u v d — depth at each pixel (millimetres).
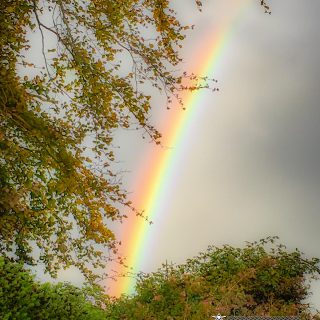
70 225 10242
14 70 10312
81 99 10789
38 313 7023
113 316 10102
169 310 12133
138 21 10617
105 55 10859
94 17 10820
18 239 9953
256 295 15648
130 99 10305
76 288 8062
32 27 10812
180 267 14422
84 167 9773
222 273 15320
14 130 10352
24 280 7145
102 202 9836
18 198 9016
